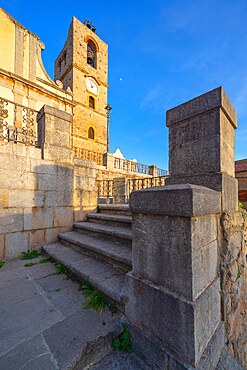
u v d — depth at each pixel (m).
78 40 18.22
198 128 2.25
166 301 1.42
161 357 1.42
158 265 1.51
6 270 2.91
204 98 2.17
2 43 10.37
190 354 1.28
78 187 4.38
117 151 35.34
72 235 3.72
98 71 20.17
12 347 1.42
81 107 18.02
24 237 3.50
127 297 1.75
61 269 2.85
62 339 1.50
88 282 2.31
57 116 4.03
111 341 1.61
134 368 1.47
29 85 10.97
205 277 1.55
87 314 1.84
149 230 1.59
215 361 1.59
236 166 11.25
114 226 3.66
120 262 2.49
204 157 2.18
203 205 1.46
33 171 3.64
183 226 1.36
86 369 1.42
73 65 17.58
